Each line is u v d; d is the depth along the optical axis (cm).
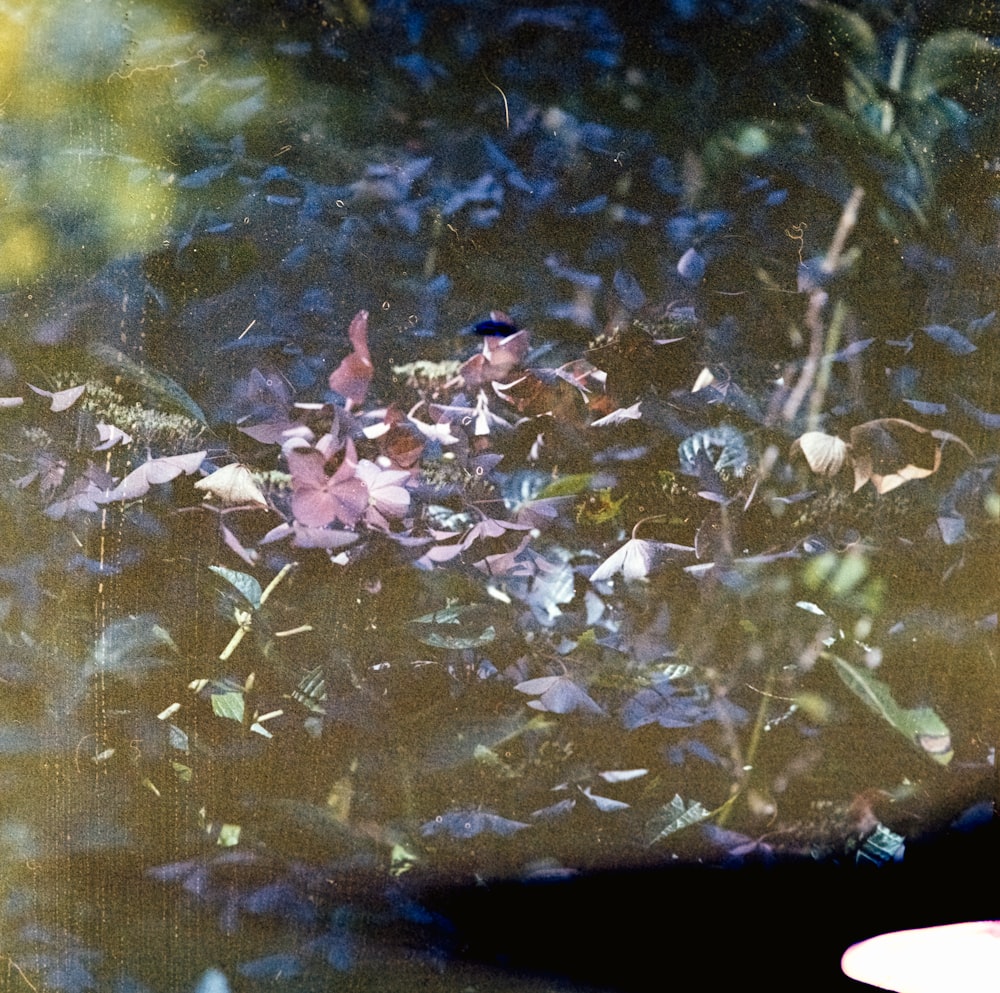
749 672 88
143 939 85
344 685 86
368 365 85
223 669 86
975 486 88
